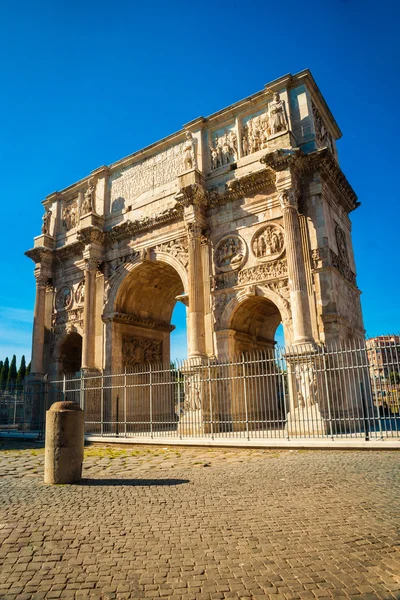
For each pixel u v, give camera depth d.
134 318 36.97
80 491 11.73
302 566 6.37
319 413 21.89
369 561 6.49
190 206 30.52
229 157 32.06
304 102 29.17
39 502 10.50
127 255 36.06
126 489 11.85
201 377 26.98
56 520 8.89
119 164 38.75
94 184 39.44
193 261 29.72
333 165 28.03
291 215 25.95
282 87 29.80
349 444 17.73
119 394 34.44
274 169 26.92
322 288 25.78
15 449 23.75
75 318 38.78
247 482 12.23
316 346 23.31
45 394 34.25
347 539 7.36
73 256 40.22
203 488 11.63
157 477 13.66
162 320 40.84
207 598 5.55
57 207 42.91
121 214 37.38
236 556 6.78
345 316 27.09
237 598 5.54
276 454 17.86
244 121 32.19
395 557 6.61
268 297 27.56
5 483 13.27
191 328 28.61
